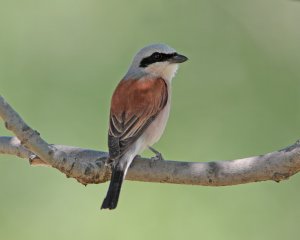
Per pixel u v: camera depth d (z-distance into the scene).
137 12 13.85
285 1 14.17
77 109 12.48
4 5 13.51
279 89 13.23
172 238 11.44
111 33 13.61
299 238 11.49
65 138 12.15
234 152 12.27
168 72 10.35
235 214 11.54
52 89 12.77
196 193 11.64
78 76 13.03
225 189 11.68
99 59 13.30
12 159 12.29
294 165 7.71
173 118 12.77
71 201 11.95
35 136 7.63
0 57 13.08
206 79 13.42
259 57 13.71
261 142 12.33
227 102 13.00
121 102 9.38
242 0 14.02
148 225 11.53
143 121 9.27
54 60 13.20
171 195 11.64
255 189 11.69
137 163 8.33
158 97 9.54
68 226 11.78
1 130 12.65
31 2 13.64
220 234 11.41
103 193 11.92
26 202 12.05
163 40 13.79
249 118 12.66
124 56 13.42
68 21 13.61
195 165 8.12
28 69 13.00
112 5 13.80
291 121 12.59
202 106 13.03
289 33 14.09
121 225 11.59
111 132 9.14
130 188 11.71
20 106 12.52
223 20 13.99
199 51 13.69
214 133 12.51
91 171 8.09
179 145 12.41
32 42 13.30
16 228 11.80
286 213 11.62
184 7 13.97
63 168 7.96
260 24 14.09
